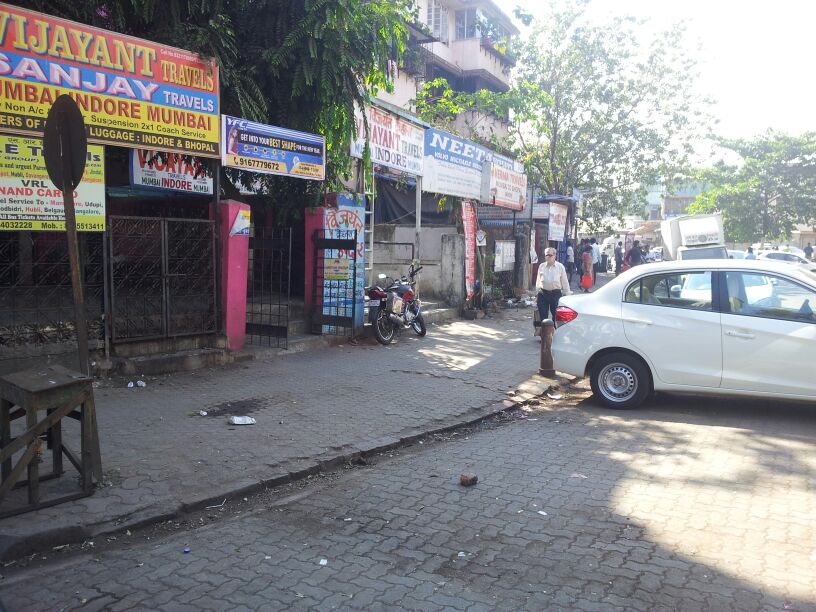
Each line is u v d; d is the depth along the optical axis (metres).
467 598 3.36
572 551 3.90
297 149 9.54
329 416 6.71
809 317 6.63
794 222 39.31
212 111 8.31
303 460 5.37
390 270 15.80
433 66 23.64
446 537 4.09
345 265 10.80
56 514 4.10
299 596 3.36
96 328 7.63
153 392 7.27
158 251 8.11
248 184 11.23
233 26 9.34
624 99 26.94
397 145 12.31
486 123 25.83
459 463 5.59
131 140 7.46
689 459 5.63
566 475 5.25
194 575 3.57
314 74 9.47
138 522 4.16
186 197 12.39
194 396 7.19
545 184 28.38
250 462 5.23
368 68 10.34
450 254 14.97
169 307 8.28
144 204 12.62
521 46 27.48
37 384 4.12
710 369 6.98
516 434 6.56
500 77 27.83
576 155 28.08
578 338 7.62
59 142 4.39
